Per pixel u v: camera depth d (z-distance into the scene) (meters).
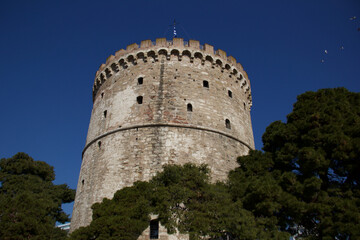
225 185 19.05
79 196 26.28
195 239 14.41
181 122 25.42
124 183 23.16
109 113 28.08
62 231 31.30
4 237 16.78
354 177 16.72
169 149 23.97
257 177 18.88
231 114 28.67
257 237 15.02
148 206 16.16
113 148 25.41
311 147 16.61
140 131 25.19
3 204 18.62
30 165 38.84
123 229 15.27
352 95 20.30
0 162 38.25
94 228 15.55
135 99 27.08
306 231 18.45
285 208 16.41
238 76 32.00
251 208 17.00
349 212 14.04
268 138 20.86
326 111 18.31
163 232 20.42
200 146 24.81
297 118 19.55
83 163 28.55
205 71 29.17
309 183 15.71
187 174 16.94
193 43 29.94
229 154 26.09
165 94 26.69
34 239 17.30
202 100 27.28
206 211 15.41
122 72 29.92
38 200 20.03
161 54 29.12
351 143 15.84
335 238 14.57
